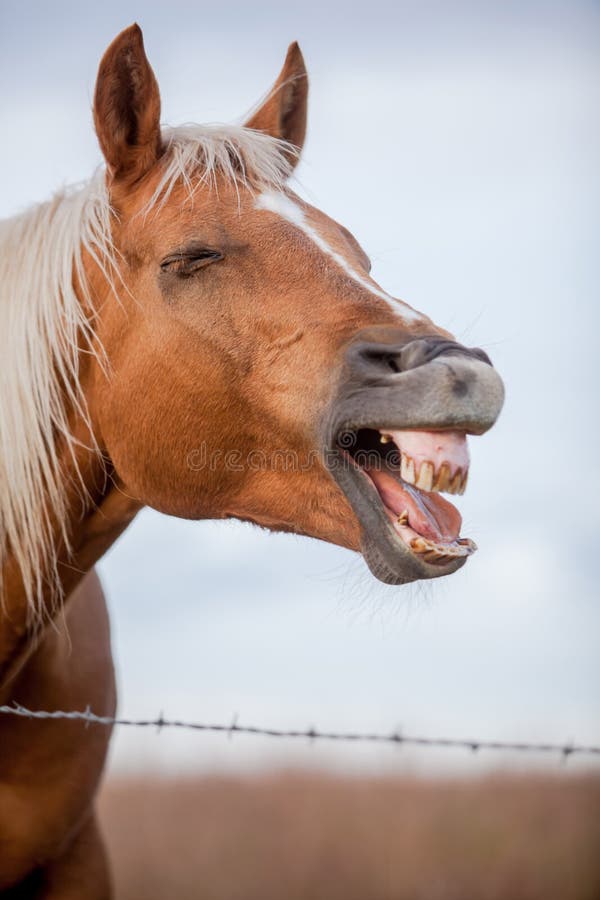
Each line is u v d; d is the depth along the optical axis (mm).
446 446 4691
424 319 5090
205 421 5422
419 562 4770
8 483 5578
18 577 5691
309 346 5164
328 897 12766
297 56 6508
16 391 5578
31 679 6133
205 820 15156
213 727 5469
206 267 5395
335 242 5504
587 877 13227
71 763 6324
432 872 13336
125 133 5691
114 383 5590
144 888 12742
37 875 6613
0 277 5762
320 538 5480
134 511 6043
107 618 7062
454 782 18031
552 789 16922
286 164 5906
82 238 5684
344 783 17922
